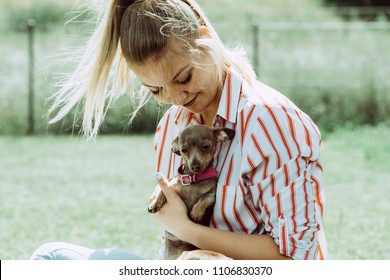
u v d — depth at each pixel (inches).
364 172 437.4
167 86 129.6
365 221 306.2
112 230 294.5
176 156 147.6
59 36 723.4
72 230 295.9
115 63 144.9
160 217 134.2
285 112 128.0
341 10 987.9
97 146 562.9
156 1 129.9
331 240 272.4
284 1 1024.9
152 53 126.6
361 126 653.9
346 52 695.7
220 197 130.9
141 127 652.7
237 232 131.8
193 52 127.6
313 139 128.5
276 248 125.1
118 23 137.0
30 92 653.3
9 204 352.2
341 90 669.9
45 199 364.8
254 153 127.0
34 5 1034.7
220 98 135.6
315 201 126.2
